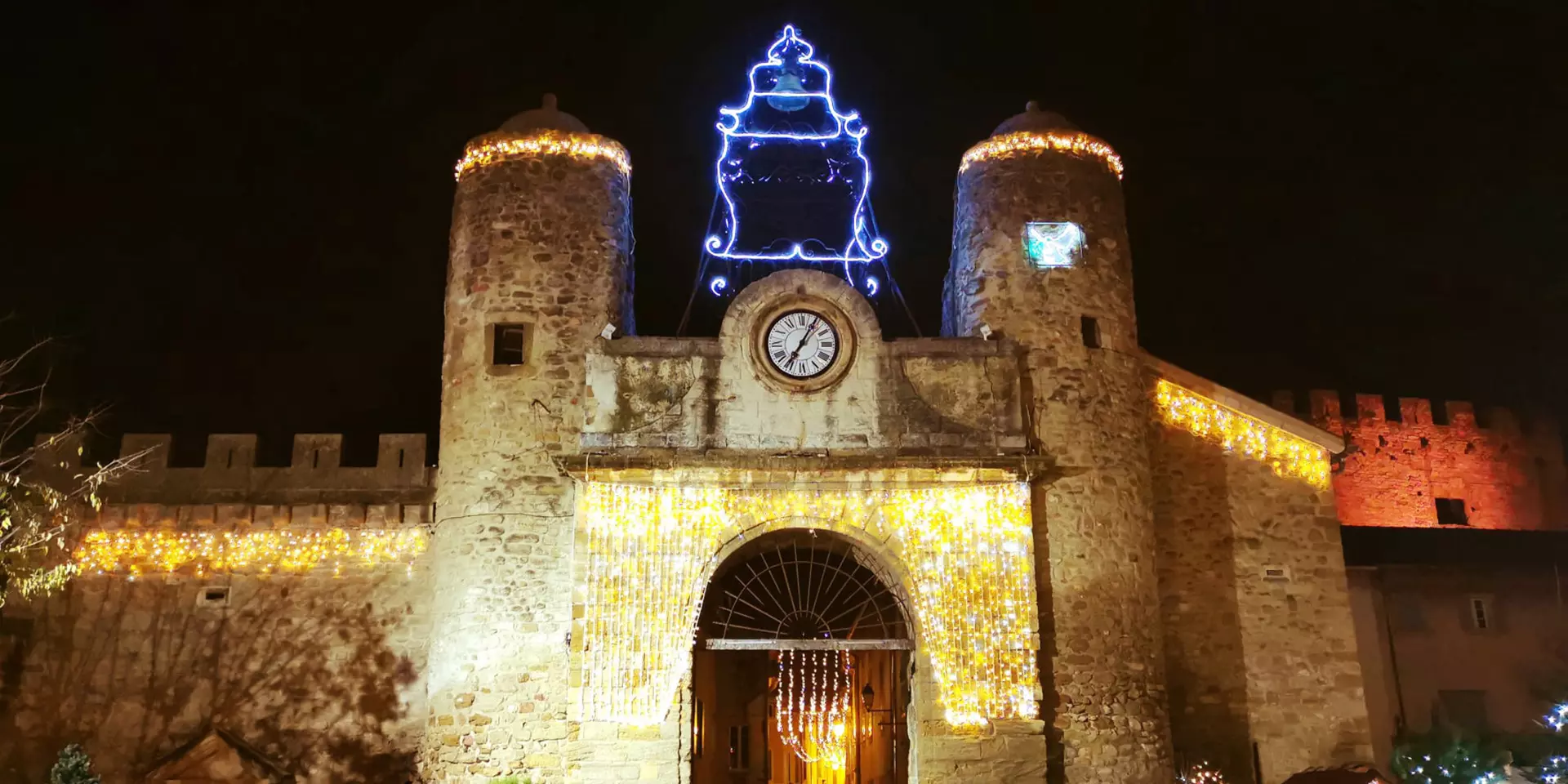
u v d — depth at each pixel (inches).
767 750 1471.5
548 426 954.7
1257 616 1046.4
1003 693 906.7
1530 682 1136.8
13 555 979.9
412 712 981.2
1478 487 1552.7
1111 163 1059.9
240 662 986.1
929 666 909.8
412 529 1014.4
